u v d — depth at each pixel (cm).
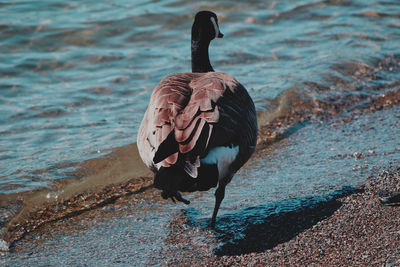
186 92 679
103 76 1362
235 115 688
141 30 1647
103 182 895
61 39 1579
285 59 1422
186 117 632
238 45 1527
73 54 1491
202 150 616
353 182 827
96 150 1003
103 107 1205
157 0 1845
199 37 933
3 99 1241
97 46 1551
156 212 797
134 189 873
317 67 1352
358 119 1090
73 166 946
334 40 1537
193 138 614
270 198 801
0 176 912
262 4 1819
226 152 660
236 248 683
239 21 1706
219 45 1531
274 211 761
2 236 746
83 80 1344
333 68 1339
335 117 1109
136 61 1447
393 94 1202
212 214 777
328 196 789
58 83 1330
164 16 1728
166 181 603
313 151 960
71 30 1627
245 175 888
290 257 645
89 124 1122
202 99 655
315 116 1116
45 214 803
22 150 1016
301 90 1225
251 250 676
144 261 666
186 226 748
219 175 661
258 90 1233
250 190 834
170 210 802
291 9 1788
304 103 1170
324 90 1228
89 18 1708
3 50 1508
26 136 1073
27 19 1688
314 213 745
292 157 942
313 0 1850
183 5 1806
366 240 663
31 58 1465
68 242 723
